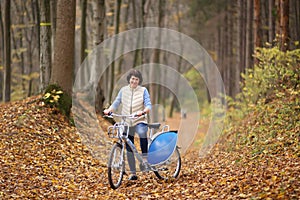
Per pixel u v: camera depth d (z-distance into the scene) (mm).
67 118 12562
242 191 7016
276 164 8422
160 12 26516
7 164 8875
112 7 28234
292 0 22141
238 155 10742
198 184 8211
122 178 8930
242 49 24234
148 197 7598
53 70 12812
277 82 14516
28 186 7969
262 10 23969
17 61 26812
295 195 6227
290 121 11297
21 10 25188
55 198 7570
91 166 10141
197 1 33656
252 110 15703
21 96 25359
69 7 12719
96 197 7809
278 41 16312
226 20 32156
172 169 9523
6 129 10859
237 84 23375
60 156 10234
